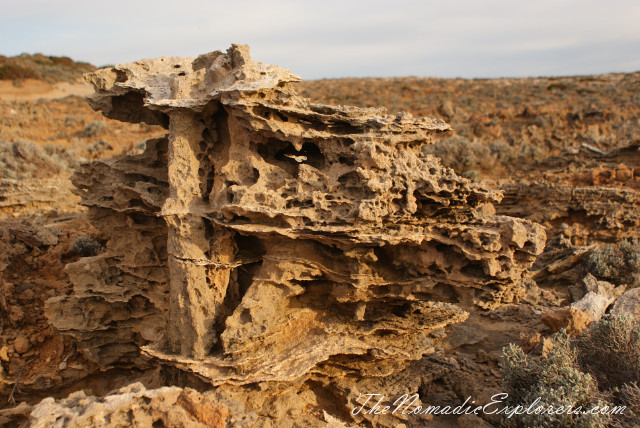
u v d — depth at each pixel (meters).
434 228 8.09
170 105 8.32
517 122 35.59
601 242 15.78
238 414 7.57
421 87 59.03
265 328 8.20
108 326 10.84
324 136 8.07
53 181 20.58
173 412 6.88
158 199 9.86
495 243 7.61
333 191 8.00
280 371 8.08
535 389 8.35
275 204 7.95
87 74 9.97
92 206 10.78
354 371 9.12
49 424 6.53
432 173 8.01
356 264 8.23
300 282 8.72
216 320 8.55
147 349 8.78
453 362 10.18
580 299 12.24
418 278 8.35
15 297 12.55
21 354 11.48
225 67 8.73
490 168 25.58
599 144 27.39
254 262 8.90
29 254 14.29
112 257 10.79
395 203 7.91
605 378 8.81
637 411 7.75
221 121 8.88
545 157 25.92
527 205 17.59
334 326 8.77
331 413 8.92
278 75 8.05
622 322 9.30
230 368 8.17
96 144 30.05
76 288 10.62
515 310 12.92
